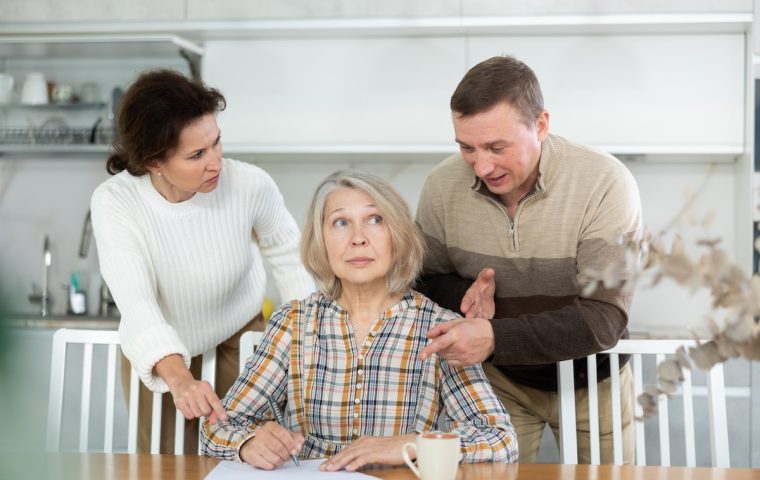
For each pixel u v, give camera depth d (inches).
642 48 123.5
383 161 138.3
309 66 128.7
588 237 65.6
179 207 67.0
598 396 72.8
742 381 113.1
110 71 141.1
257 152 129.0
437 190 71.8
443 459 43.4
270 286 138.1
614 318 61.8
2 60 142.3
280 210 77.1
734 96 122.3
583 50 124.4
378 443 48.7
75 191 142.6
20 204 142.9
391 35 127.0
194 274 69.1
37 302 139.7
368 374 55.1
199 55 133.0
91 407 120.6
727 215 131.3
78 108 139.9
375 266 55.4
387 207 55.7
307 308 57.8
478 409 53.7
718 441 60.8
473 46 126.3
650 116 123.4
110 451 64.6
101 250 63.6
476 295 66.3
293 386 55.8
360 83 128.1
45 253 140.9
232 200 70.4
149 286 62.1
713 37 122.6
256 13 125.3
